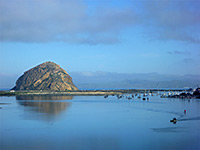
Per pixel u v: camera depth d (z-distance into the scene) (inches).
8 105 4594.0
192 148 1572.3
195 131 2087.8
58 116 2994.6
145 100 6727.4
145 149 1549.0
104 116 3036.4
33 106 4394.7
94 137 1861.5
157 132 2047.2
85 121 2608.3
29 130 2103.8
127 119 2785.4
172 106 4662.9
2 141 1732.3
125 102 5753.0
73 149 1545.3
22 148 1562.5
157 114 3289.9
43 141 1733.5
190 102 5890.8
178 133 2007.9
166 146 1616.6
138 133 2006.6
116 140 1769.2
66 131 2075.5
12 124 2394.2
